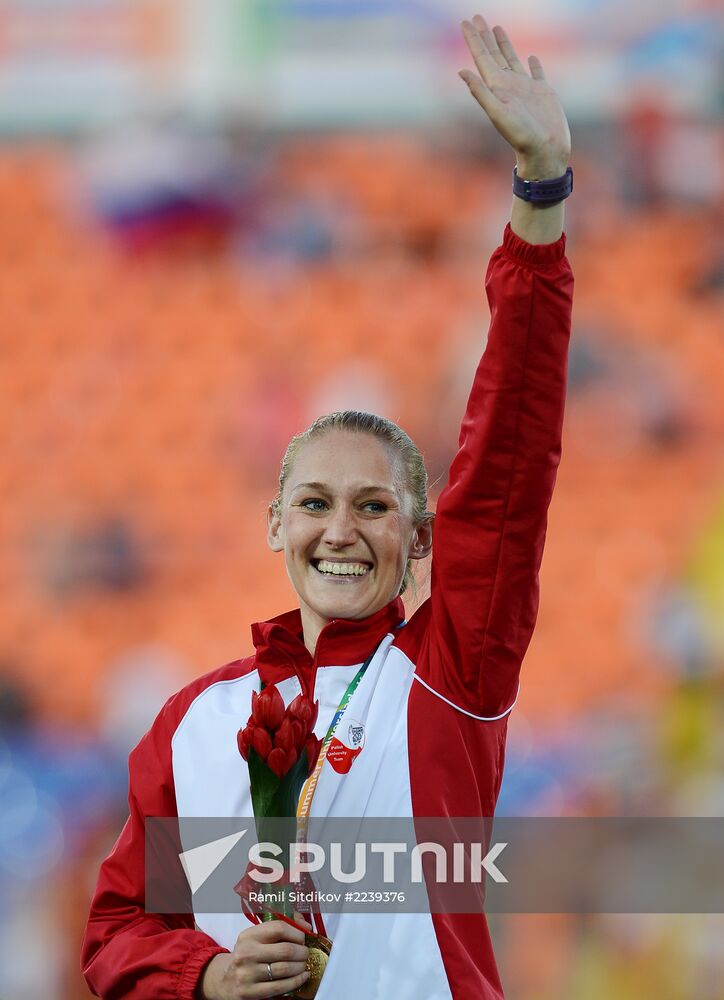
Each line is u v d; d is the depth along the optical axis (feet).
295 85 125.70
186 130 123.24
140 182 119.75
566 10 125.70
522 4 126.00
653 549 103.19
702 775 83.56
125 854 27.27
